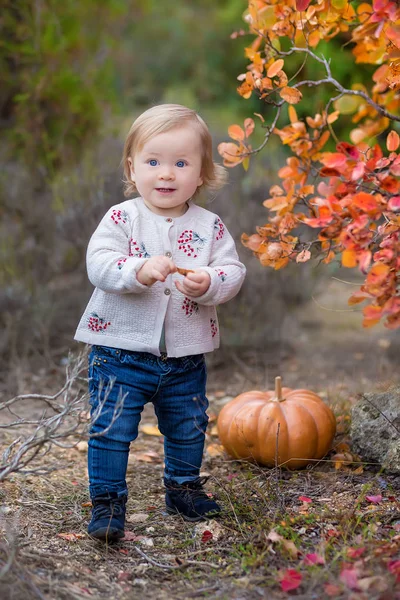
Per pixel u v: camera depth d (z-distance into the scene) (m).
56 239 5.46
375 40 3.17
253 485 3.07
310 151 3.17
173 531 2.77
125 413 2.67
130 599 2.26
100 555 2.57
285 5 2.98
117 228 2.72
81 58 6.21
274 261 3.02
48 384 4.68
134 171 2.78
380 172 2.73
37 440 2.49
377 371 4.55
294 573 2.27
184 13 17.52
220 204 5.23
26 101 5.70
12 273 5.31
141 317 2.66
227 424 3.40
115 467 2.67
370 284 2.37
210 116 13.04
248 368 4.91
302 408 3.33
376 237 2.60
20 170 5.72
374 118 3.83
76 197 5.26
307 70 6.17
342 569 2.31
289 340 5.34
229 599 2.24
